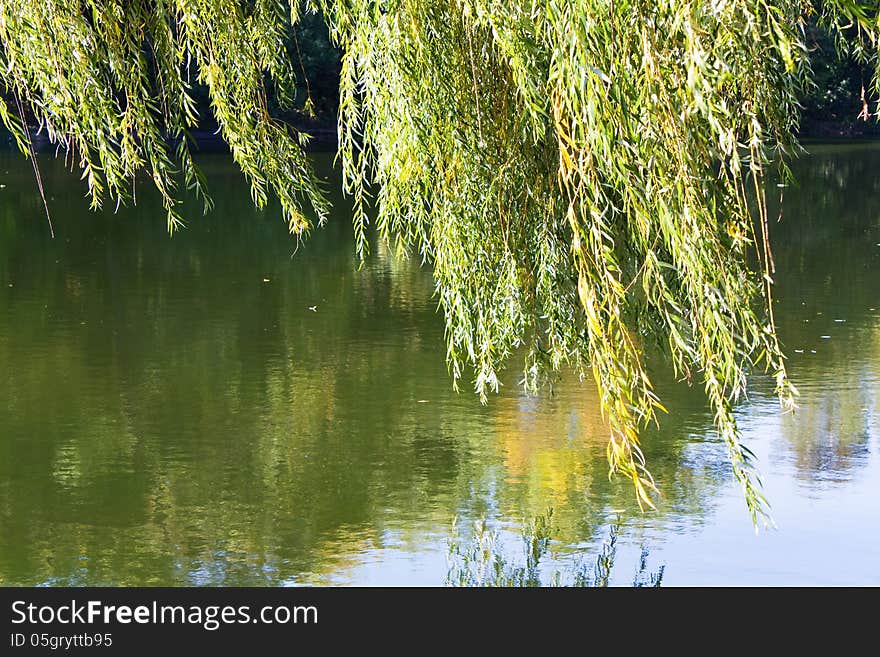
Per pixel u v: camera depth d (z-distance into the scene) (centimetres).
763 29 1166
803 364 3666
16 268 5675
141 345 4019
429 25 1385
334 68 7981
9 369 3659
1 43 1377
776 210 8188
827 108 15300
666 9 1089
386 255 6234
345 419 3100
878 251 6216
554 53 1077
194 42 1446
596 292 1107
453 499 2462
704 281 1106
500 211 1512
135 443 2881
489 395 3350
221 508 2417
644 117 1084
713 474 2605
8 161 11138
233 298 4944
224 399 3316
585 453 2777
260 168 1491
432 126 1390
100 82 1366
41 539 2247
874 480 2536
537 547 2183
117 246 6469
